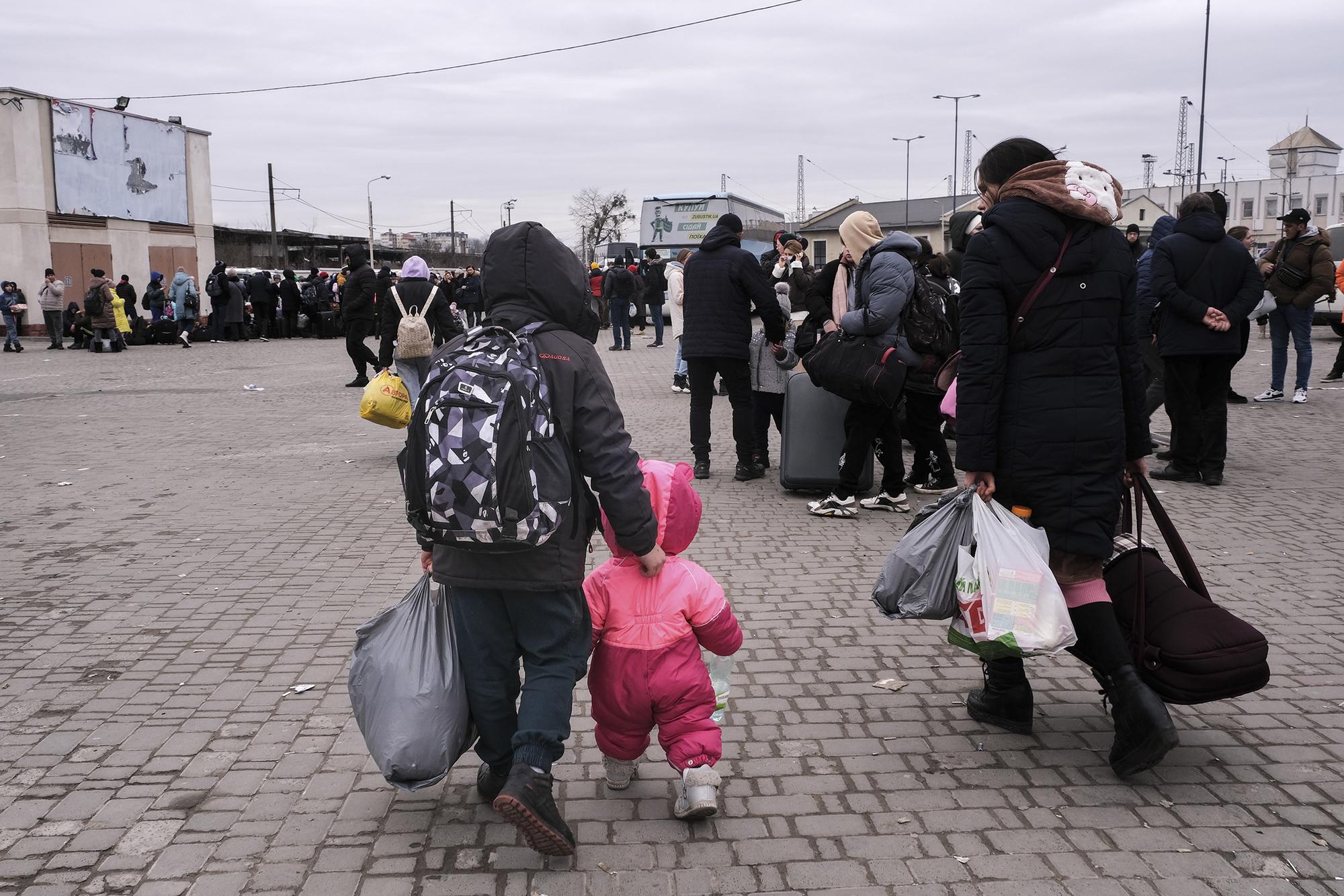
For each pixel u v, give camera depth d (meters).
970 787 3.57
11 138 30.06
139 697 4.38
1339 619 5.18
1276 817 3.35
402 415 9.41
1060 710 4.21
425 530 2.90
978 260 3.62
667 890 2.97
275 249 57.66
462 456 2.75
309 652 4.89
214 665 4.73
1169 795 3.50
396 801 3.49
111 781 3.64
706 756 3.29
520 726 3.02
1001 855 3.14
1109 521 3.60
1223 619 3.55
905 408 8.11
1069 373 3.58
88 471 9.45
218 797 3.53
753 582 5.92
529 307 3.10
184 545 6.85
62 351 25.77
